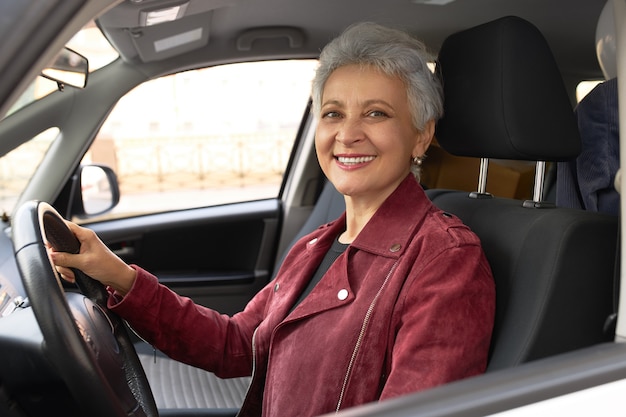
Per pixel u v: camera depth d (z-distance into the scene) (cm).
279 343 145
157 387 220
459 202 170
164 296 155
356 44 146
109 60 243
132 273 149
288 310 153
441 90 154
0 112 72
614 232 131
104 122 245
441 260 129
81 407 106
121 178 1008
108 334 117
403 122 148
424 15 233
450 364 120
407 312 128
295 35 249
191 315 161
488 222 152
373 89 145
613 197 155
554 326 126
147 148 1033
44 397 108
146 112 816
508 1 224
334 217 260
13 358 105
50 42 72
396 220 143
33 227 109
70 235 134
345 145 146
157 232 279
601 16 172
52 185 238
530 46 141
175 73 255
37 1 69
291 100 305
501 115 142
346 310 136
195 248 289
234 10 219
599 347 93
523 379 83
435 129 165
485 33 146
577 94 311
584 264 128
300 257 166
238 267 298
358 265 142
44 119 230
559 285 127
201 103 995
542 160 146
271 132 945
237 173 994
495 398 79
